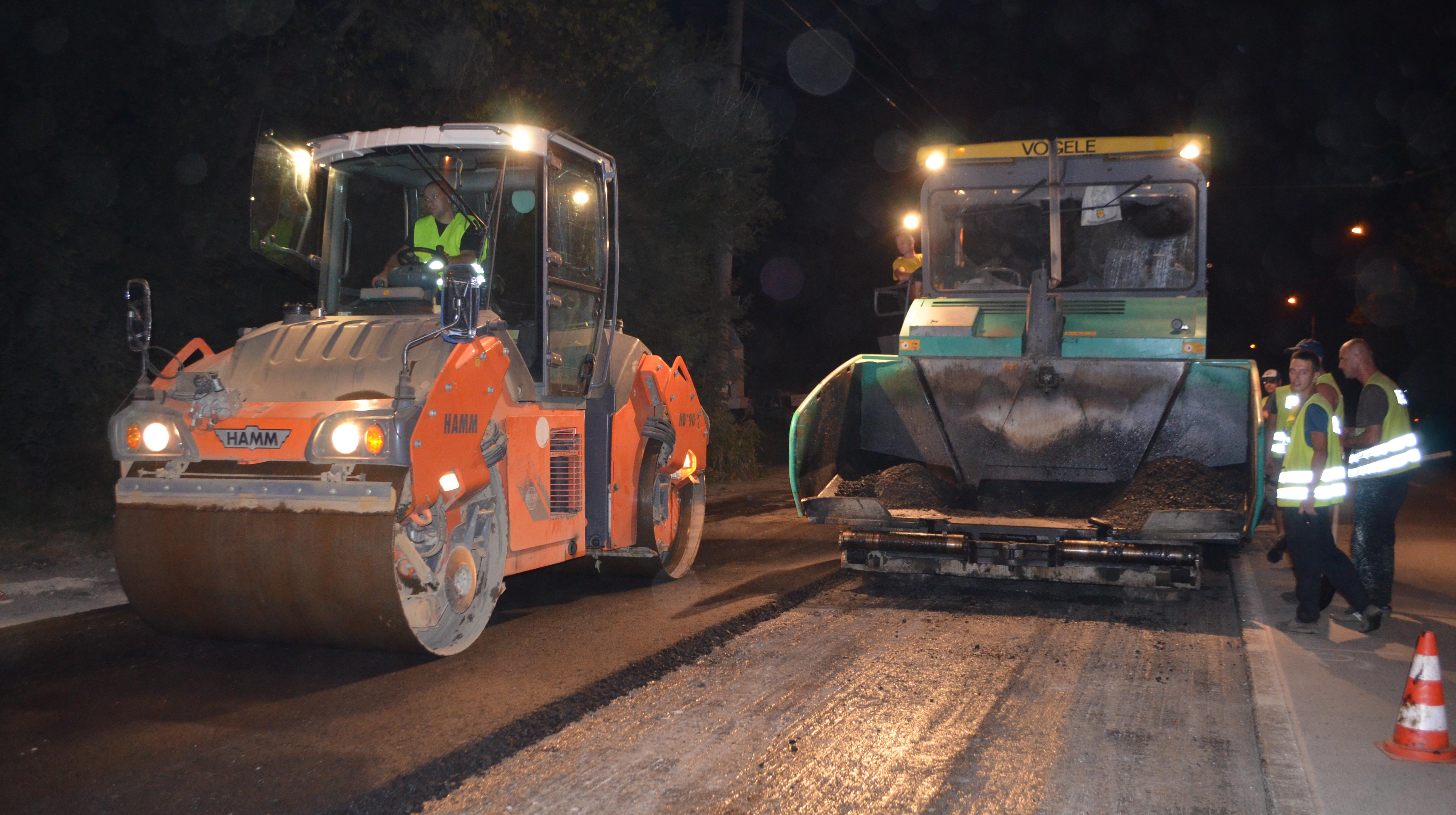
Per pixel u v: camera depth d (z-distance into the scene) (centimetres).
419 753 421
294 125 1151
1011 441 841
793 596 739
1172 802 379
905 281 991
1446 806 376
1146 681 531
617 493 717
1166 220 862
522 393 618
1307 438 636
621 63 1345
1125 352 796
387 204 697
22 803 372
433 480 519
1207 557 873
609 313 726
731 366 1764
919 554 752
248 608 530
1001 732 452
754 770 407
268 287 1156
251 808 368
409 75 1252
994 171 892
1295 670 551
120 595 732
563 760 417
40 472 1058
